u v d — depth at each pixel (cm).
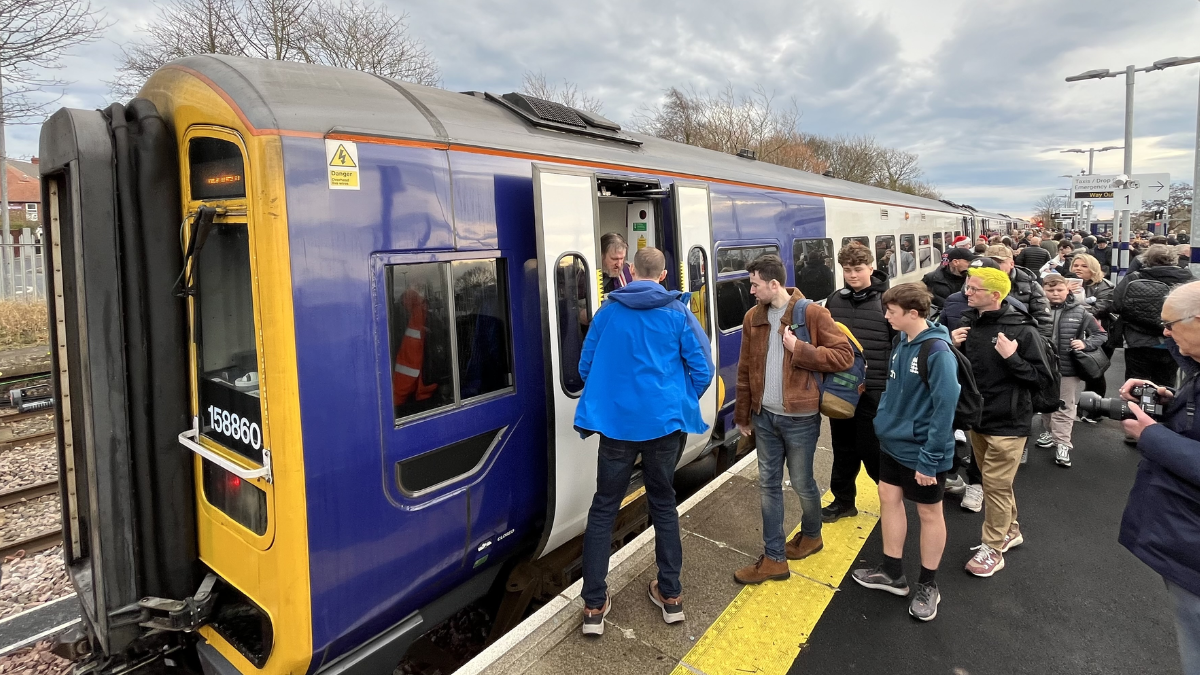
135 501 276
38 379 879
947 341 312
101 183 258
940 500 325
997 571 390
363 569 265
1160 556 223
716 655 307
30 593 422
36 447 664
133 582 278
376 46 1680
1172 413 228
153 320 272
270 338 235
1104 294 674
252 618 293
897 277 1089
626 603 343
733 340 559
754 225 617
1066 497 495
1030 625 337
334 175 252
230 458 264
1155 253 560
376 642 282
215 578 291
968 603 357
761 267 344
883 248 1018
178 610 275
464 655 390
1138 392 243
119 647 275
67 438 312
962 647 319
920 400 320
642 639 315
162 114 279
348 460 255
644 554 385
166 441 280
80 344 262
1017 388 366
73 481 315
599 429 296
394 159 275
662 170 478
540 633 315
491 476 322
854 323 397
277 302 234
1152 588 371
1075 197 1688
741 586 363
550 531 339
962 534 437
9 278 1271
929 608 336
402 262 274
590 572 308
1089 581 379
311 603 248
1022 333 359
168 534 284
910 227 1183
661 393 295
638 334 298
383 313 267
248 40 1580
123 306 267
